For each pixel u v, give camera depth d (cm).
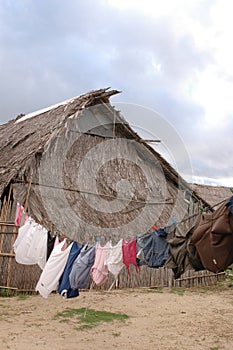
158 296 966
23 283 897
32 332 591
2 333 576
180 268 437
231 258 365
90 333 605
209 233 372
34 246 564
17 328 609
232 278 1309
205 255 375
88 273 524
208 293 1053
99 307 805
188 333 627
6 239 876
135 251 487
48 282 526
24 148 826
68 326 639
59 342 549
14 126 1141
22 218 647
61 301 845
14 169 739
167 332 630
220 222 362
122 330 632
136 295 966
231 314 780
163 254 451
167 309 816
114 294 964
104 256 524
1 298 843
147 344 561
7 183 723
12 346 518
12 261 877
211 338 600
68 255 533
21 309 749
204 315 765
